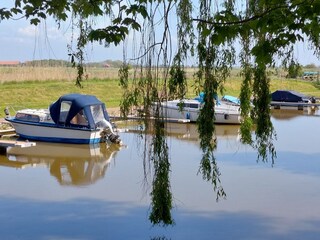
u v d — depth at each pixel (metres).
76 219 10.48
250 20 4.88
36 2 4.88
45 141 20.12
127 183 13.57
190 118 25.89
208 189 12.70
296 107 35.75
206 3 5.31
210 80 5.54
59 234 9.64
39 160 16.95
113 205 11.43
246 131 6.34
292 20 4.92
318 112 34.41
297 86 41.75
